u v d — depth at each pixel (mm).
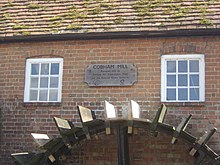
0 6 9359
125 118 6973
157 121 6898
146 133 7684
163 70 7875
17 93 8352
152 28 7977
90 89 8062
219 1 8273
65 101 8102
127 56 8047
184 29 7820
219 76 7641
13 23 8812
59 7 8977
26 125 8180
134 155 7660
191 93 7730
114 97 7926
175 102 7668
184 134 6906
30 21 8781
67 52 8312
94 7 8742
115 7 8633
